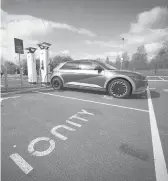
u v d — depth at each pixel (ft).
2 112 9.86
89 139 6.22
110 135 6.57
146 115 9.29
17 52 21.17
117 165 4.55
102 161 4.75
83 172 4.28
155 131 6.95
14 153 5.20
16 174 4.23
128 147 5.57
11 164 4.64
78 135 6.59
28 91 18.17
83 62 16.40
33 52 24.53
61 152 5.26
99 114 9.52
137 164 4.59
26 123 7.98
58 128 7.35
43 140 6.13
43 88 20.65
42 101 12.98
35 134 6.68
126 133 6.77
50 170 4.37
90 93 16.85
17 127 7.45
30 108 10.81
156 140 6.09
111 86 14.40
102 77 14.71
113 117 8.94
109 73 14.33
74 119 8.61
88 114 9.51
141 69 112.47
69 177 4.09
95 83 15.29
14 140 6.11
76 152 5.26
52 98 14.23
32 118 8.75
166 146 5.62
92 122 8.14
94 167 4.48
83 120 8.45
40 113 9.69
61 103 12.33
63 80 17.80
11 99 13.73
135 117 8.93
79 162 4.71
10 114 9.46
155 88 21.45
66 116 9.12
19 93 16.85
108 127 7.46
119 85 14.08
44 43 21.86
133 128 7.32
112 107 11.15
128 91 13.74
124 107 11.14
